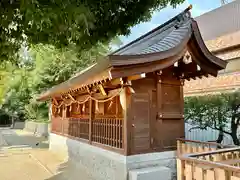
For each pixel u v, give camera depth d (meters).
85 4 3.19
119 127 5.14
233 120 7.75
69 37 3.46
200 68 5.27
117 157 5.04
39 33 3.15
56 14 2.65
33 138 17.47
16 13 2.68
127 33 4.70
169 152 5.28
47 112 20.89
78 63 14.70
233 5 10.80
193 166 3.36
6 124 35.28
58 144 10.20
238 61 8.73
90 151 6.57
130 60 4.08
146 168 4.84
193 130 9.09
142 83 5.11
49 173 7.05
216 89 8.73
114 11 4.23
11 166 8.04
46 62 15.04
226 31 9.88
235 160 3.92
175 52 4.66
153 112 5.21
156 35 6.11
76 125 8.12
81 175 6.67
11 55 3.20
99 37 4.31
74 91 7.02
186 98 9.36
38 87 16.67
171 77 5.59
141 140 4.95
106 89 5.43
